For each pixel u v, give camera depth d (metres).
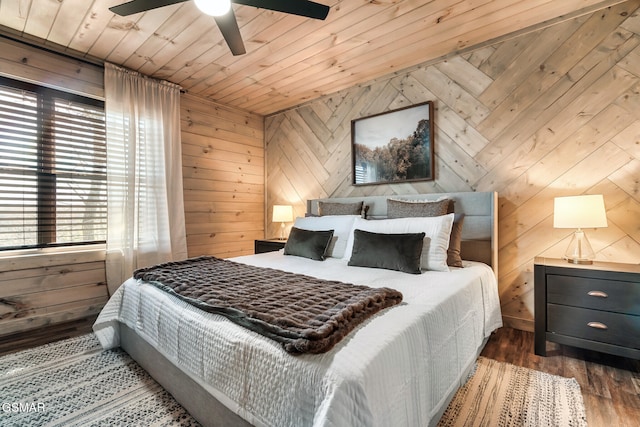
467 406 1.48
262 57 2.79
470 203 2.55
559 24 2.29
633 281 1.75
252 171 4.33
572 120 2.27
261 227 4.44
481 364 1.91
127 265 2.94
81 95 2.84
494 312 2.20
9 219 2.48
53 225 2.70
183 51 2.68
